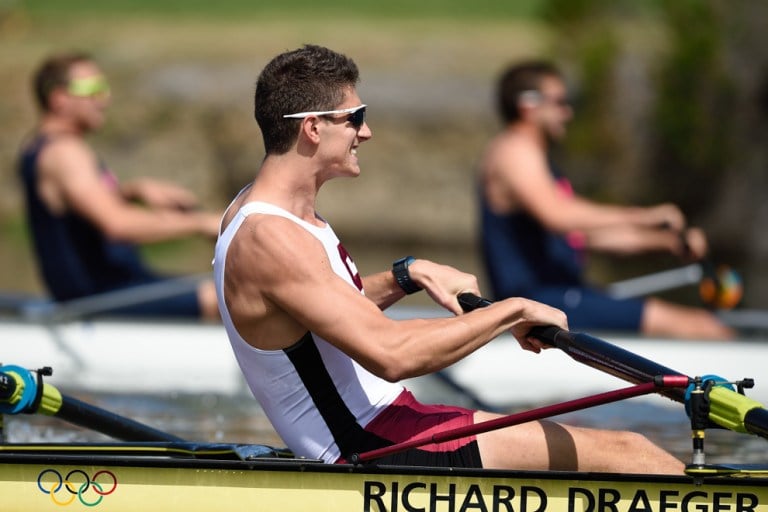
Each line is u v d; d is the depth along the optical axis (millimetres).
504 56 69500
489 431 12203
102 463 11969
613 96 60906
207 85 66438
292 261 11672
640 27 65062
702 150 59312
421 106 64000
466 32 77250
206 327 26328
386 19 85500
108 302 26469
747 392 25703
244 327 12148
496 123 63938
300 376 12203
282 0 92625
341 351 12180
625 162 60469
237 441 19375
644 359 12258
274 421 12633
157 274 27641
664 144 59938
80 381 25234
